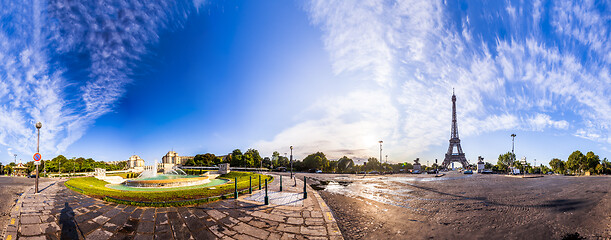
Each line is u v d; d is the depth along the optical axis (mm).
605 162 70188
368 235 6941
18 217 8195
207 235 6781
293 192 14344
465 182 24938
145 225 7551
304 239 6555
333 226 7652
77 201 10836
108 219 8086
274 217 8539
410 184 22078
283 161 84188
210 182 22719
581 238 6711
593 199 12781
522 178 34156
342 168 78375
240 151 87812
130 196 11539
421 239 6629
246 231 7117
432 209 10266
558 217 8891
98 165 77938
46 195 12703
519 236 6855
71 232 6906
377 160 84500
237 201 11156
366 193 15305
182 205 10133
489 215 9195
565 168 72562
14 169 42719
